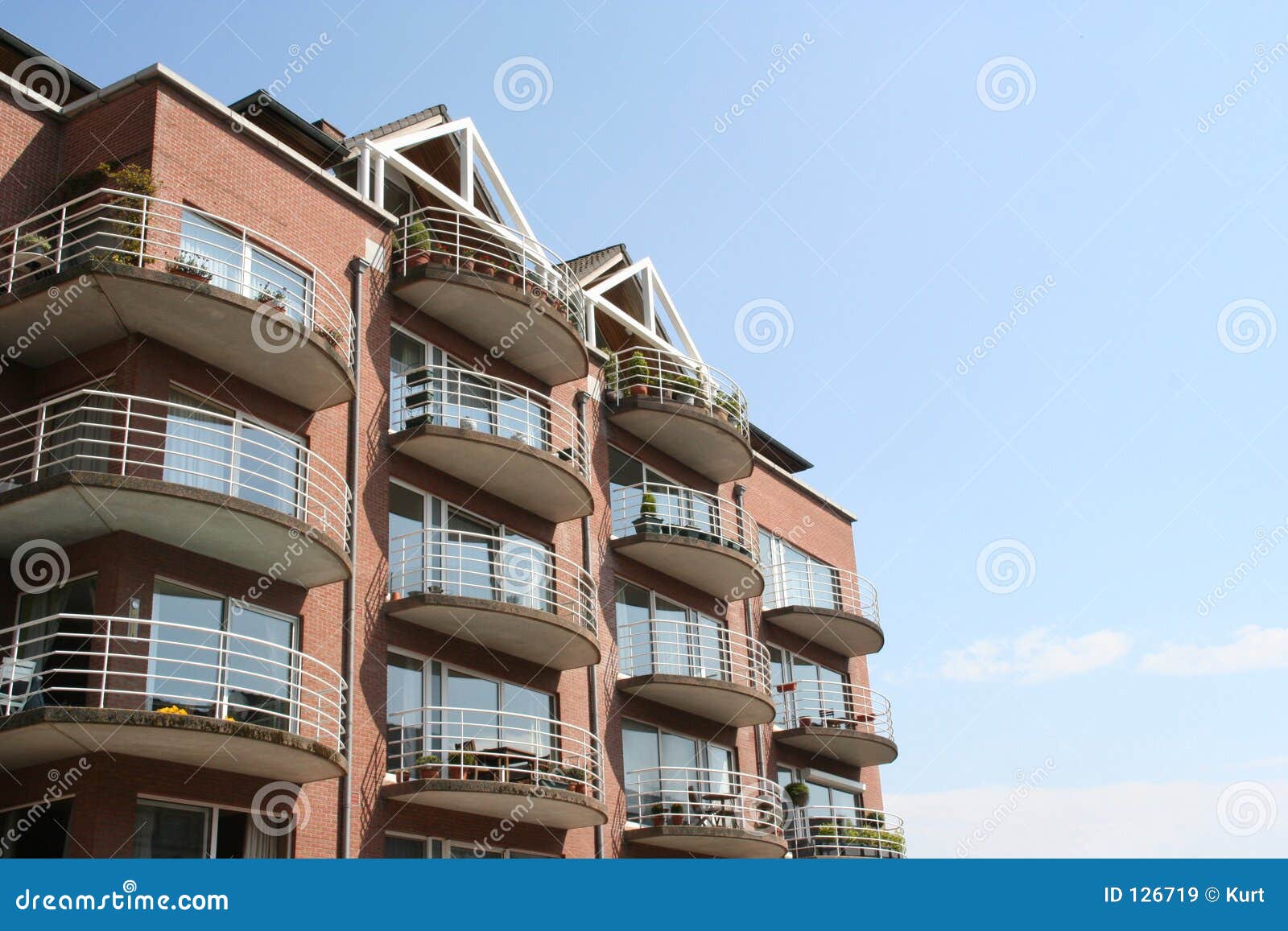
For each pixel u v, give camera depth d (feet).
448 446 74.23
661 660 91.56
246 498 63.26
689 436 97.50
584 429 87.04
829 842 100.78
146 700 55.52
